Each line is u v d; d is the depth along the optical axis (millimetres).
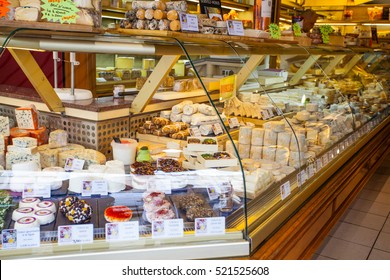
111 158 2574
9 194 1968
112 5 4625
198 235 1823
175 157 2502
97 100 2797
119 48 1869
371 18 6633
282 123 2725
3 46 1687
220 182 2117
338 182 3084
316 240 2732
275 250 1998
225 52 2492
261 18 3371
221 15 3109
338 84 4078
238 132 2535
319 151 2953
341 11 7094
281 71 3277
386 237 3596
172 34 2428
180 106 2990
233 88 2664
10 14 1859
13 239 1662
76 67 4297
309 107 3262
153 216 1855
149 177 2158
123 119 2729
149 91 2699
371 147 4363
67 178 2107
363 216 4027
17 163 2119
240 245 1834
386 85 5566
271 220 2068
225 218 1900
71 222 1831
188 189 2131
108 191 2076
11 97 2848
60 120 2656
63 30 1835
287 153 2590
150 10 2512
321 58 3957
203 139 2551
